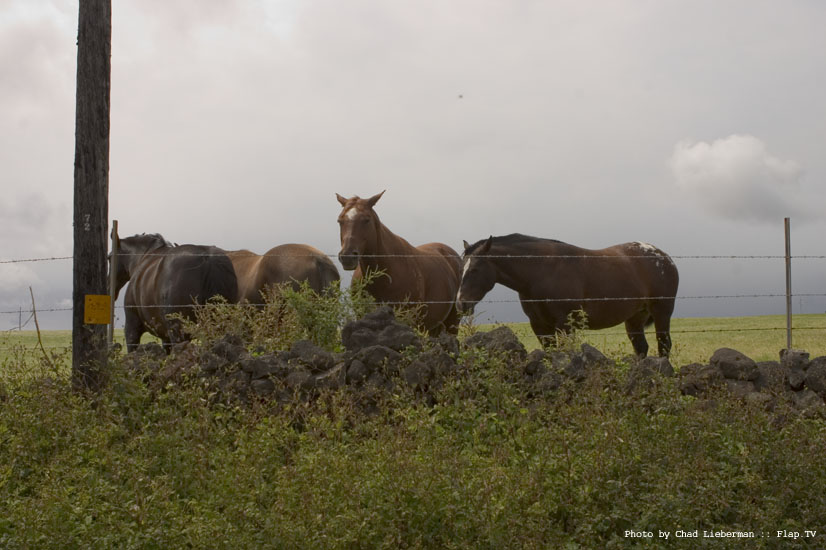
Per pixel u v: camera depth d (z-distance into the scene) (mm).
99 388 6117
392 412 5875
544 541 3951
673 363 7086
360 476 4371
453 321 11711
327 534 3771
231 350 6281
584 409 5246
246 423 5520
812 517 4320
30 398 5750
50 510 3918
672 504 4148
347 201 9289
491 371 6160
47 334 27344
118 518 3988
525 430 5387
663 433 5125
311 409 5730
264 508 4223
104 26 6523
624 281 10953
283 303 8172
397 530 3846
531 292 10242
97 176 6445
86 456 4980
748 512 4328
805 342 18734
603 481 4367
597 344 7918
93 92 6461
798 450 4871
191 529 3719
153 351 6668
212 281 10117
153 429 5375
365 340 6453
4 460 5004
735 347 17047
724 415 5520
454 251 12523
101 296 6395
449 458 4461
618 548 3951
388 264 9422
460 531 3934
